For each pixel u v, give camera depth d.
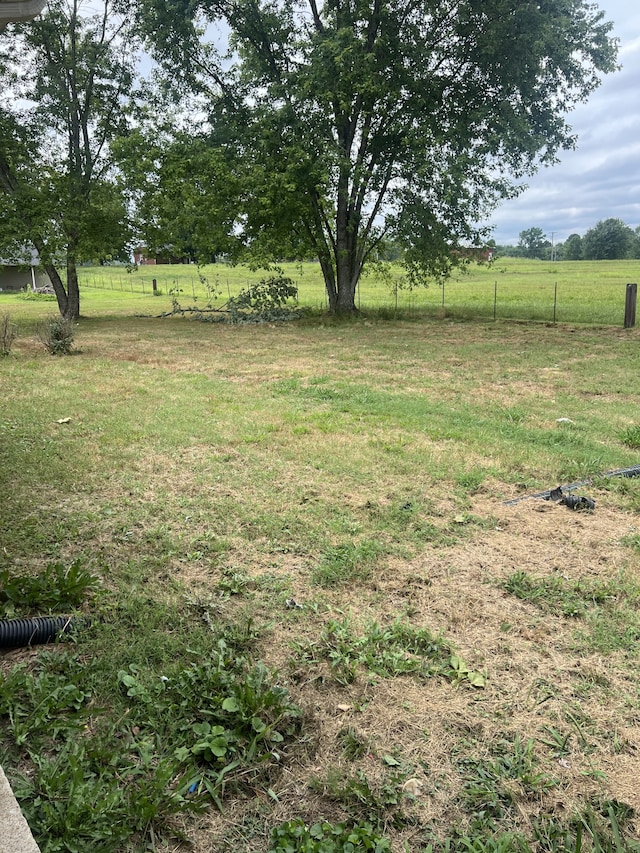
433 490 5.44
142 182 23.44
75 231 24.48
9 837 1.81
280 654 3.10
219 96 23.98
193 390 10.00
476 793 2.24
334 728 2.59
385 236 23.55
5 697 2.57
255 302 25.34
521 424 7.67
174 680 2.79
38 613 3.40
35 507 4.96
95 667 2.91
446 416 8.09
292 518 4.76
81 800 2.07
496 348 14.85
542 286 40.12
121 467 6.01
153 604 3.49
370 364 12.83
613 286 38.31
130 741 2.45
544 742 2.52
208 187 23.33
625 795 2.26
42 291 49.41
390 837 2.08
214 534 4.49
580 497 5.09
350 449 6.58
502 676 2.94
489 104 20.92
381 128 21.72
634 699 2.77
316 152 21.12
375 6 20.14
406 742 2.52
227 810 2.19
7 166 23.20
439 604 3.58
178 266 80.56
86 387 10.18
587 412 8.30
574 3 20.66
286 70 22.89
